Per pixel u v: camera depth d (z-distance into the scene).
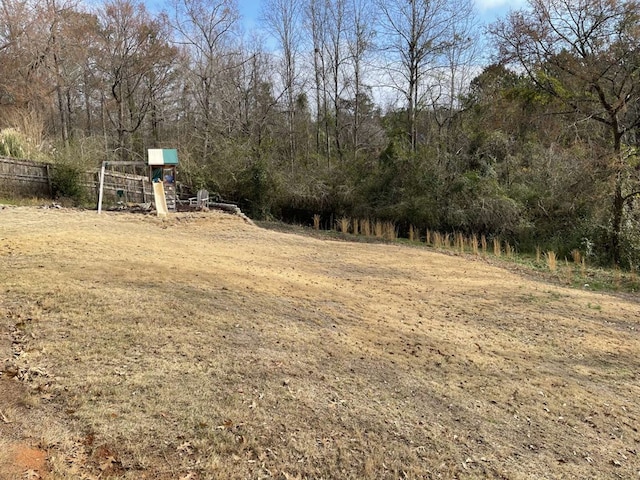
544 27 14.59
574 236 15.20
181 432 3.16
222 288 6.53
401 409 3.91
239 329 5.12
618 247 13.66
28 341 4.16
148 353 4.22
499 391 4.52
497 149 19.06
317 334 5.38
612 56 13.38
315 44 25.06
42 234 8.51
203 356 4.32
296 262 10.18
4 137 15.62
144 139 27.66
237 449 3.07
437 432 3.63
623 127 14.50
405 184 19.08
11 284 5.38
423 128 23.50
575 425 4.04
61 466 2.69
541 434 3.82
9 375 3.58
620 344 6.32
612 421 4.18
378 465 3.12
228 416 3.41
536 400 4.43
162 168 15.02
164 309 5.29
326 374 4.36
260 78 25.42
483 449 3.48
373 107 27.48
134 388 3.61
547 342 6.18
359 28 24.44
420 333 5.96
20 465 2.65
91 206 15.00
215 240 11.66
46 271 6.02
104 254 7.51
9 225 9.43
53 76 25.28
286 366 4.39
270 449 3.12
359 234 17.80
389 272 10.18
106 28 27.19
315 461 3.07
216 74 24.44
